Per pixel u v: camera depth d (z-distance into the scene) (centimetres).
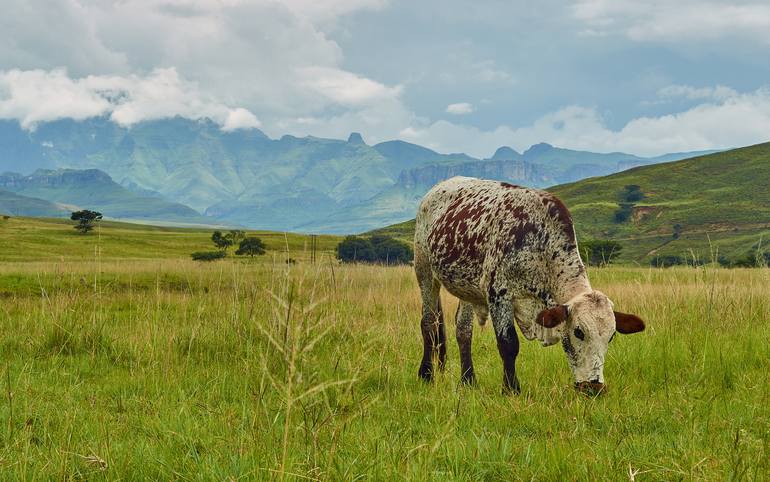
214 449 508
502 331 781
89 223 12131
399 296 1545
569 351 709
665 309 1142
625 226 17875
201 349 960
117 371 866
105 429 566
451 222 908
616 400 659
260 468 420
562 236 758
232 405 671
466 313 916
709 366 784
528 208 797
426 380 866
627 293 1398
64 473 449
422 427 588
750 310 1108
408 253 8694
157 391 730
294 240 10056
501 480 455
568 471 448
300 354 429
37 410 637
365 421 589
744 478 416
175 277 2444
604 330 679
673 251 14212
